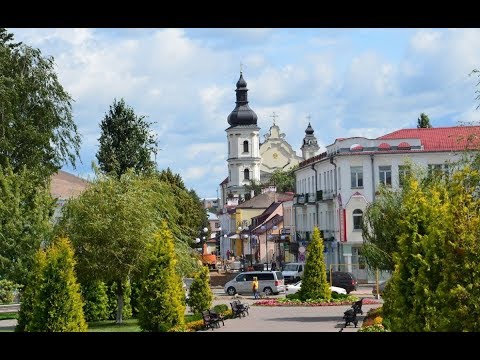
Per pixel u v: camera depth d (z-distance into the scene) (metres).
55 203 40.97
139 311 30.81
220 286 79.56
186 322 35.00
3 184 36.97
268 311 44.91
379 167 70.62
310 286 49.34
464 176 17.70
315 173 82.69
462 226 15.95
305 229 88.88
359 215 70.62
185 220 81.50
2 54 46.28
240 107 181.75
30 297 24.72
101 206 37.44
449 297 15.78
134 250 37.28
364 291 61.78
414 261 17.95
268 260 110.00
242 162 178.00
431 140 72.31
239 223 137.38
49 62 47.94
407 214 18.58
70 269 24.81
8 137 44.56
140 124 69.25
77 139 48.22
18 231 35.66
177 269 41.69
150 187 42.09
